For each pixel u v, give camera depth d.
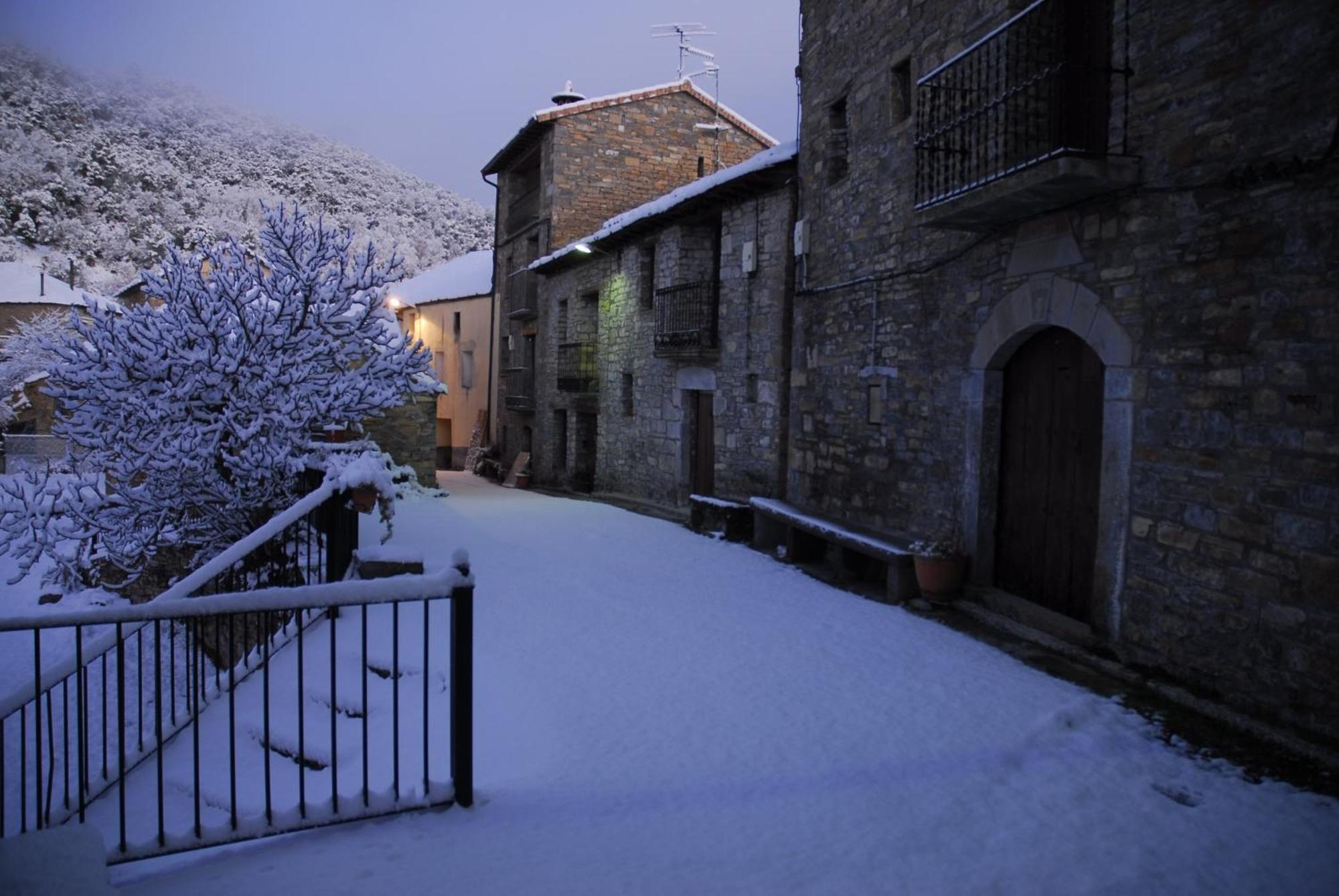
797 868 2.72
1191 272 4.21
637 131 17.73
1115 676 4.53
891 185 7.09
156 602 2.77
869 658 4.93
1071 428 5.35
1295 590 3.70
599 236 13.73
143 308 7.34
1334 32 3.54
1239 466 3.97
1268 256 3.82
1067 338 5.39
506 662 4.85
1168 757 3.59
